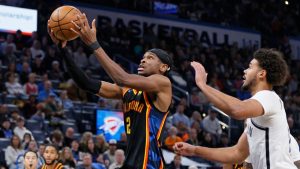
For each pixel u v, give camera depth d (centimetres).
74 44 1648
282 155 355
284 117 360
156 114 408
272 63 366
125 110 418
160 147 411
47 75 1404
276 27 2261
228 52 1992
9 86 1318
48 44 1648
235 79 1864
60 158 922
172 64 427
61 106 1272
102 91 419
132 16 1938
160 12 2050
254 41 2161
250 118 365
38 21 1688
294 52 2275
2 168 1002
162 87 403
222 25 2100
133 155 404
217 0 2220
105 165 1039
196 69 354
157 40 1883
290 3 2427
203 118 1512
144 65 421
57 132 1073
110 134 1268
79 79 409
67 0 1823
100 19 1877
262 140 358
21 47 1588
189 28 2036
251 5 2281
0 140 1084
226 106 336
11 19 1645
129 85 384
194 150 414
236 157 411
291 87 1931
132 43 1870
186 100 1545
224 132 1500
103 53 379
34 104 1259
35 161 731
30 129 1192
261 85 370
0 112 1144
